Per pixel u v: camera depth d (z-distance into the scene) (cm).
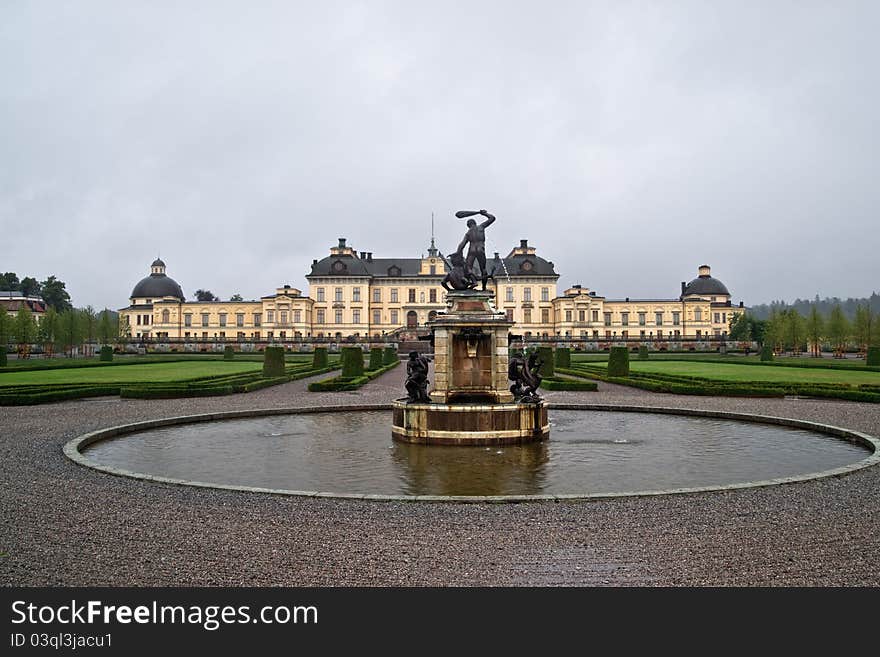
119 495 1217
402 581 801
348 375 4566
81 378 4350
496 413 1873
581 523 1033
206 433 2122
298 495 1213
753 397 3195
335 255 13588
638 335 13475
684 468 1558
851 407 2694
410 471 1536
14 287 15012
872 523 1021
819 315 9375
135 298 14238
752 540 941
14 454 1636
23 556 885
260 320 13300
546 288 13412
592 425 2288
